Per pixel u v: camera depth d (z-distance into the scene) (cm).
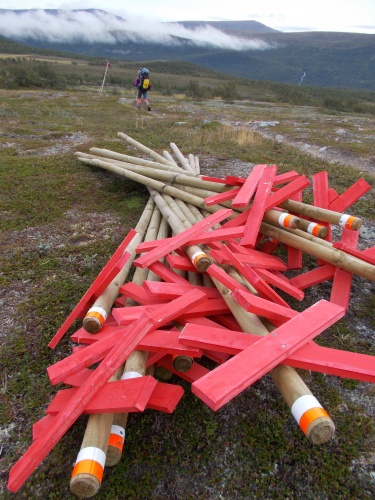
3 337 304
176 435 230
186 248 324
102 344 228
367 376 187
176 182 508
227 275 274
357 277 386
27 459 171
